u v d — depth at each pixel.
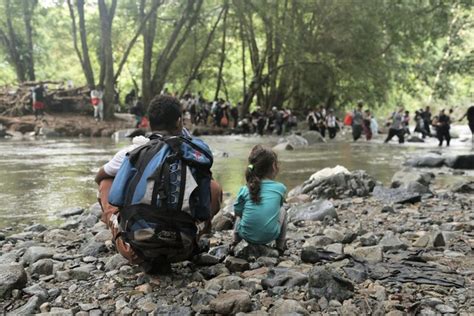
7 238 5.51
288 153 17.86
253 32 36.56
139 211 3.50
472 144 22.95
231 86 52.16
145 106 32.19
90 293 3.58
